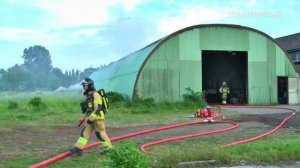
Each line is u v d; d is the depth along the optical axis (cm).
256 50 3000
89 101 1007
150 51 2758
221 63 3569
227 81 3525
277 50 3042
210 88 3612
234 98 3219
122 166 668
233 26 2939
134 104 2534
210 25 2898
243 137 1295
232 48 2945
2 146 1160
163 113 2264
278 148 1006
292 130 1476
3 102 2711
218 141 1214
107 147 1002
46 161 896
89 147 1099
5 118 1973
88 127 1003
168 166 851
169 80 2780
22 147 1142
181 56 2819
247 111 2361
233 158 909
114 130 1541
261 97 2997
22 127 1623
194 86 2828
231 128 1514
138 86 2716
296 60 4347
